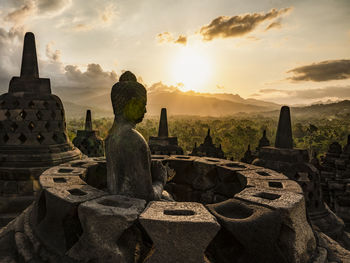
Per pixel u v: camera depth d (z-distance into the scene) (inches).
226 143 2178.9
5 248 128.9
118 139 126.0
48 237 113.2
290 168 249.3
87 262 96.1
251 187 134.0
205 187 203.2
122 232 94.8
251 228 94.5
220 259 99.0
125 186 123.4
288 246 97.9
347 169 385.7
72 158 297.3
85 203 105.7
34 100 277.3
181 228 87.3
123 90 129.2
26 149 267.6
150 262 88.1
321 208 243.0
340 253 118.7
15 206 247.9
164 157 230.7
